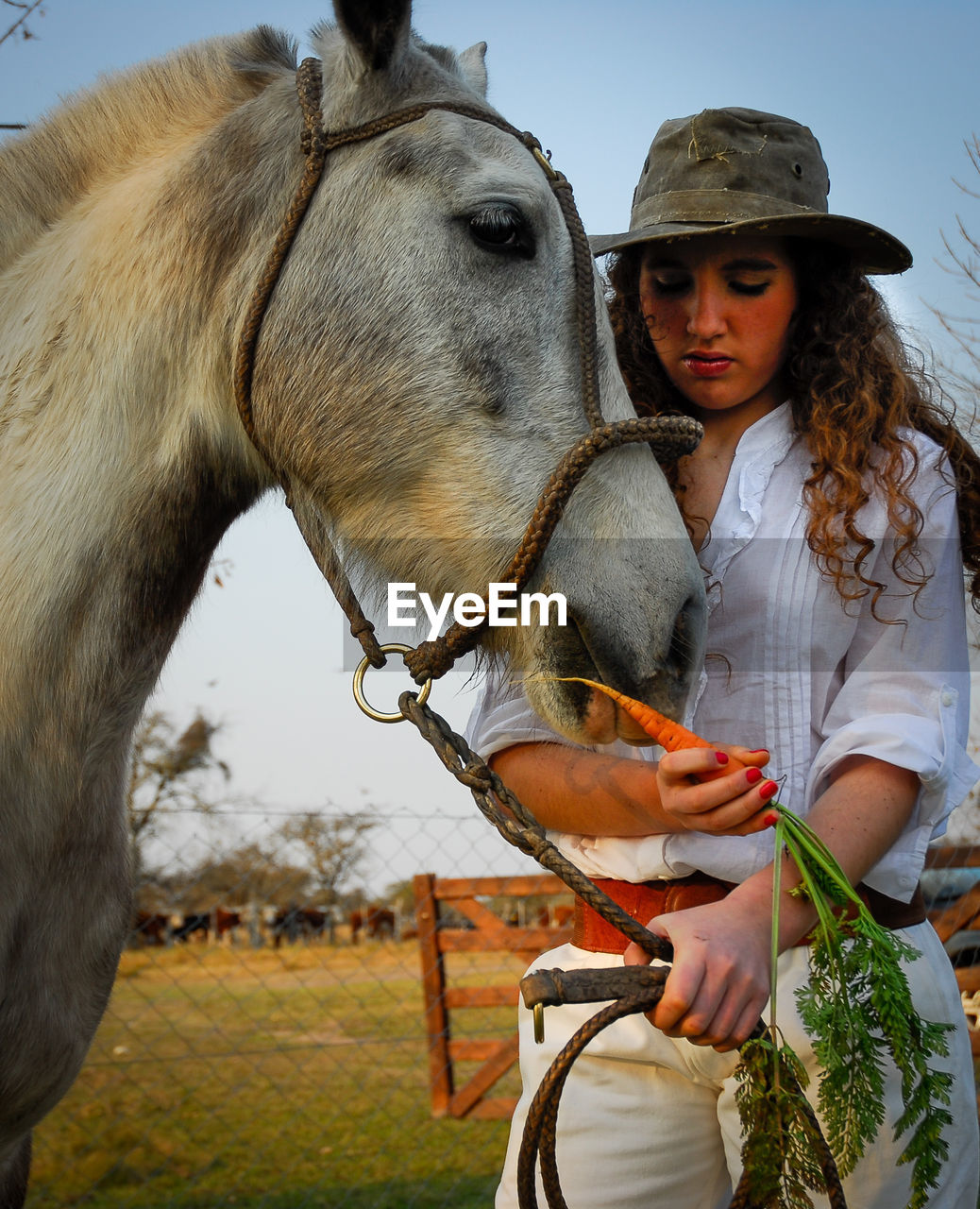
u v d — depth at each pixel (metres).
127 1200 3.76
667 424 1.17
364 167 1.23
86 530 1.19
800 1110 0.93
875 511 1.23
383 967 10.15
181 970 10.90
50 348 1.24
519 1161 0.91
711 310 1.30
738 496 1.29
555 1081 0.90
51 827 1.20
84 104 1.40
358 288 1.21
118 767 1.33
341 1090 5.49
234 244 1.27
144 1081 5.74
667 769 1.02
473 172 1.21
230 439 1.29
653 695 1.17
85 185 1.37
